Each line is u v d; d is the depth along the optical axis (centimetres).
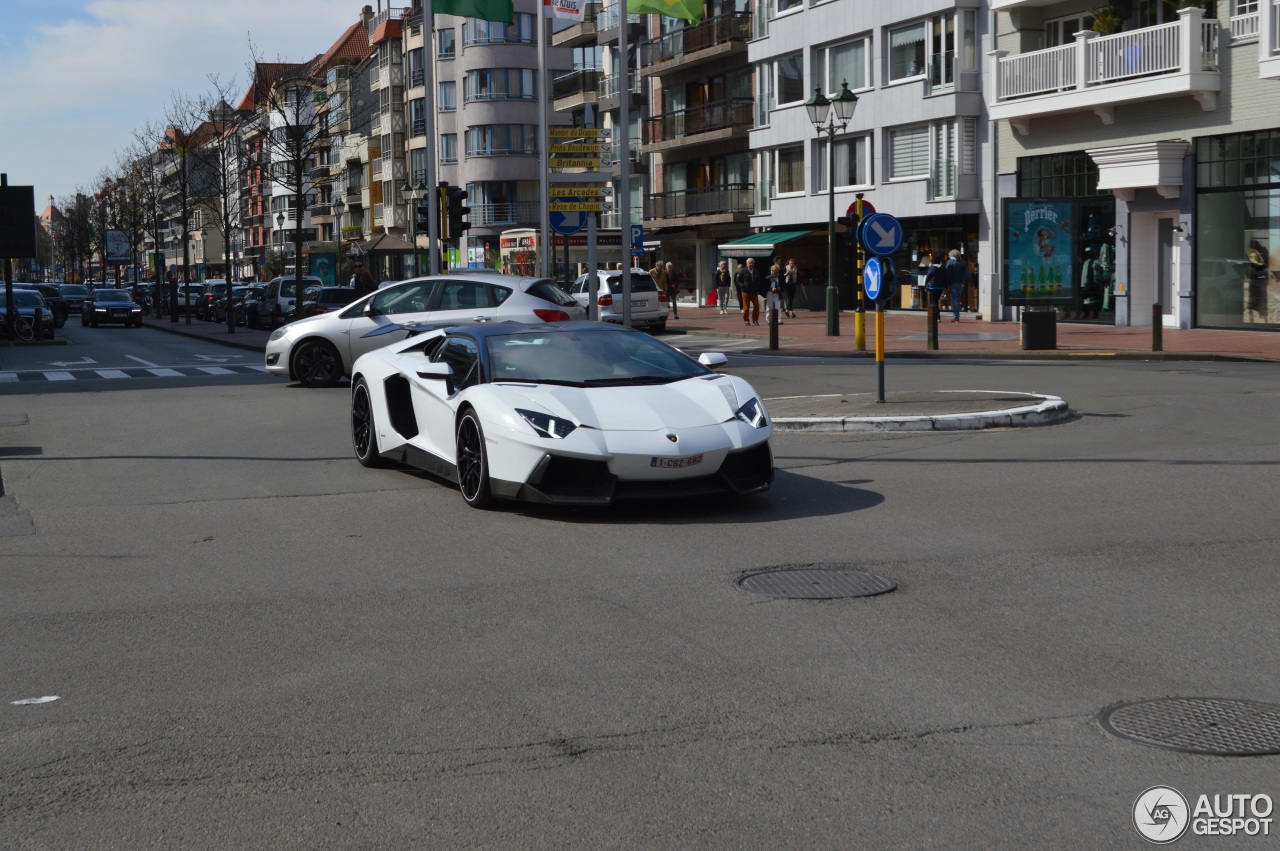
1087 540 802
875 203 4372
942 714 498
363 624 647
